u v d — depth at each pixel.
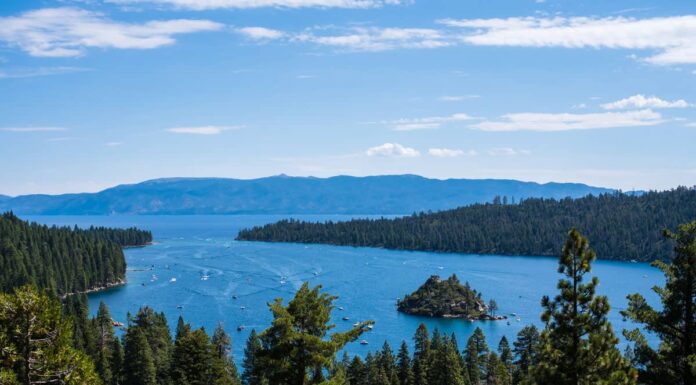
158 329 106.12
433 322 184.00
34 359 33.56
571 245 30.22
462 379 88.75
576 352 28.78
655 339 126.88
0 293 34.00
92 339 97.69
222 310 191.00
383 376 90.06
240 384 98.56
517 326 178.75
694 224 31.17
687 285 30.75
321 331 35.06
